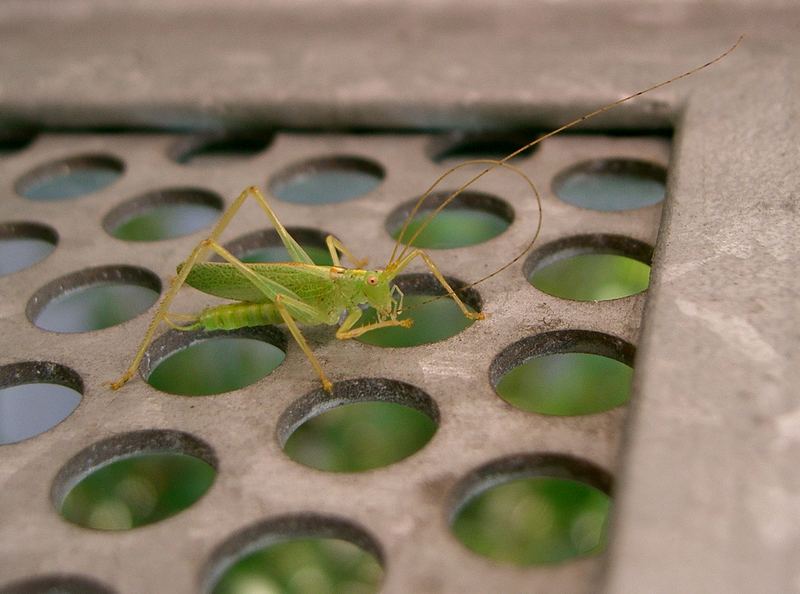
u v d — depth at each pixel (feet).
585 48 0.50
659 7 0.51
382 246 0.43
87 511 0.38
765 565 0.31
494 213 0.45
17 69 0.53
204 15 0.55
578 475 0.35
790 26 0.49
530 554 0.36
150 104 0.51
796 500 0.31
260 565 0.36
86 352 0.40
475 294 0.40
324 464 0.39
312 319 0.39
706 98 0.46
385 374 0.38
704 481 0.32
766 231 0.38
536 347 0.38
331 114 0.50
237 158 0.51
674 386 0.34
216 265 0.39
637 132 0.47
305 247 0.44
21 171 0.49
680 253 0.38
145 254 0.44
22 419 0.42
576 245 0.42
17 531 0.34
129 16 0.55
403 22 0.53
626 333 0.38
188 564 0.33
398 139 0.49
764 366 0.34
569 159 0.47
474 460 0.35
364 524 0.34
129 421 0.37
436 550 0.33
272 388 0.38
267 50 0.53
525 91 0.48
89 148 0.51
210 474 0.39
